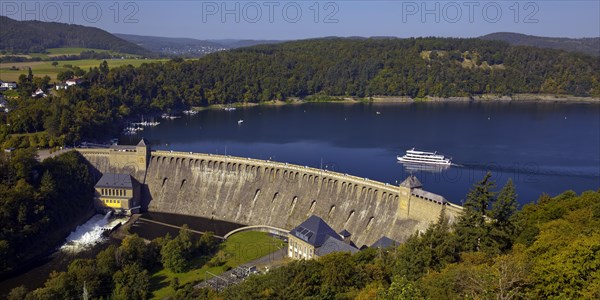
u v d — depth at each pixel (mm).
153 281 179875
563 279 82188
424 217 196375
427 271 114812
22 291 157500
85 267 166625
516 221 130250
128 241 191750
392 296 84188
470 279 88062
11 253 198250
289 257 194625
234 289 137000
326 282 121062
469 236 128125
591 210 123125
